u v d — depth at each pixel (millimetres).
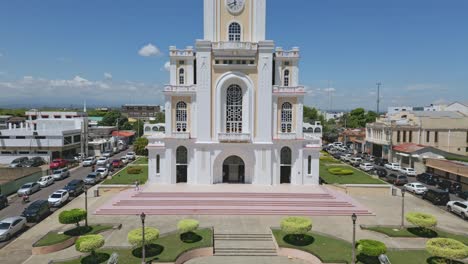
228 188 44406
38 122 82562
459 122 71938
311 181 47531
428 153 62406
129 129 135000
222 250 28312
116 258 23969
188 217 36562
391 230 31859
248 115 46719
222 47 45688
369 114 137875
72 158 76125
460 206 37719
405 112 81312
